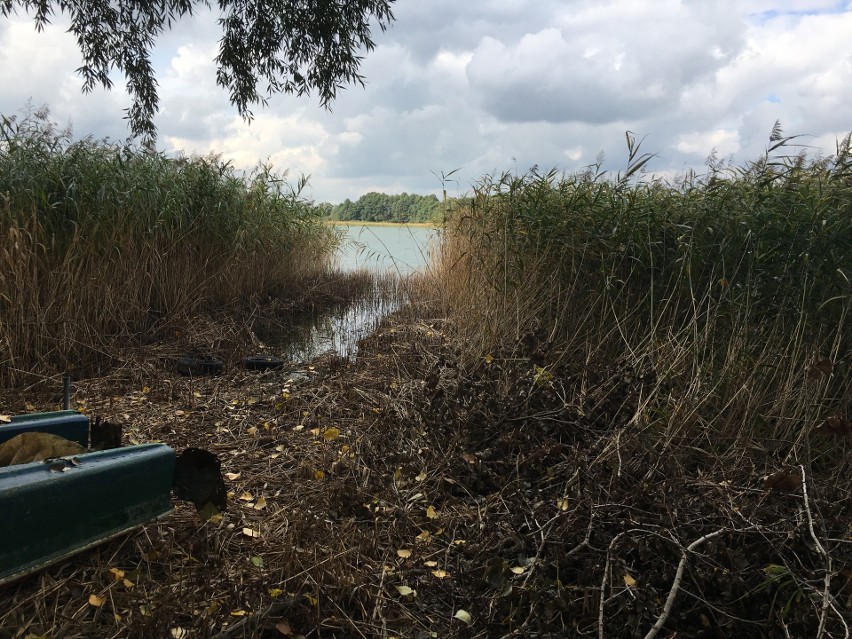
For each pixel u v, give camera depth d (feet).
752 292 16.56
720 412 14.43
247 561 9.52
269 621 7.96
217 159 33.68
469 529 10.86
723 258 17.48
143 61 38.50
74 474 8.09
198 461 9.33
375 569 9.66
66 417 10.13
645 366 16.76
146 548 9.43
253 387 19.65
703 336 16.46
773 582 8.85
